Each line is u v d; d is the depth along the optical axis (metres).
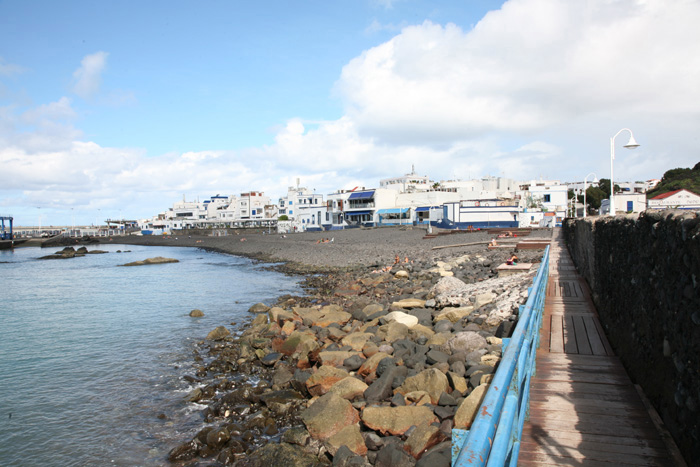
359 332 16.30
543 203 77.00
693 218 4.83
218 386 13.30
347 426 9.01
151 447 10.16
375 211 90.56
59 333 20.98
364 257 47.09
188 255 78.31
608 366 8.45
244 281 39.06
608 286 10.77
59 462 9.75
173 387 13.60
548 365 8.58
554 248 32.28
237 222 138.38
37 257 79.88
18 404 12.70
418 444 8.05
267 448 8.93
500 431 2.52
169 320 23.23
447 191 96.25
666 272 5.76
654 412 6.18
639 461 5.13
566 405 6.70
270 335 18.14
